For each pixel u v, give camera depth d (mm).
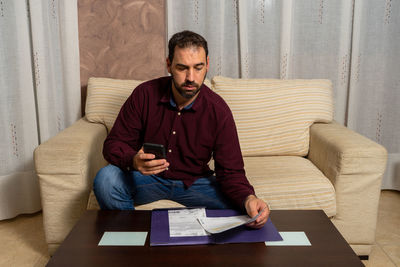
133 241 1150
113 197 1453
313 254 1085
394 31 2389
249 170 1835
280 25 2375
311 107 2127
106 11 2363
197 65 1356
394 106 2480
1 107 2145
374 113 2506
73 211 1656
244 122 2092
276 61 2449
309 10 2387
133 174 1553
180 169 1604
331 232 1223
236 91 2129
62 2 2219
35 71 2217
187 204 1633
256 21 2393
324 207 1657
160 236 1166
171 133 1584
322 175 1765
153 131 1622
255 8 2375
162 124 1592
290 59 2436
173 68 1380
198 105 1555
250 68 2471
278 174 1760
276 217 1336
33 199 2295
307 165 1909
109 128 2111
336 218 1722
